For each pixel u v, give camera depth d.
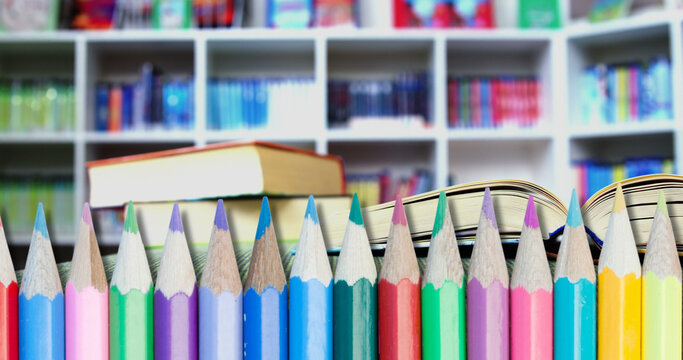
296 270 0.25
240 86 1.79
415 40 1.83
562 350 0.24
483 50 1.97
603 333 0.24
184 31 1.78
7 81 1.74
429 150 1.92
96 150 1.86
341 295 0.25
